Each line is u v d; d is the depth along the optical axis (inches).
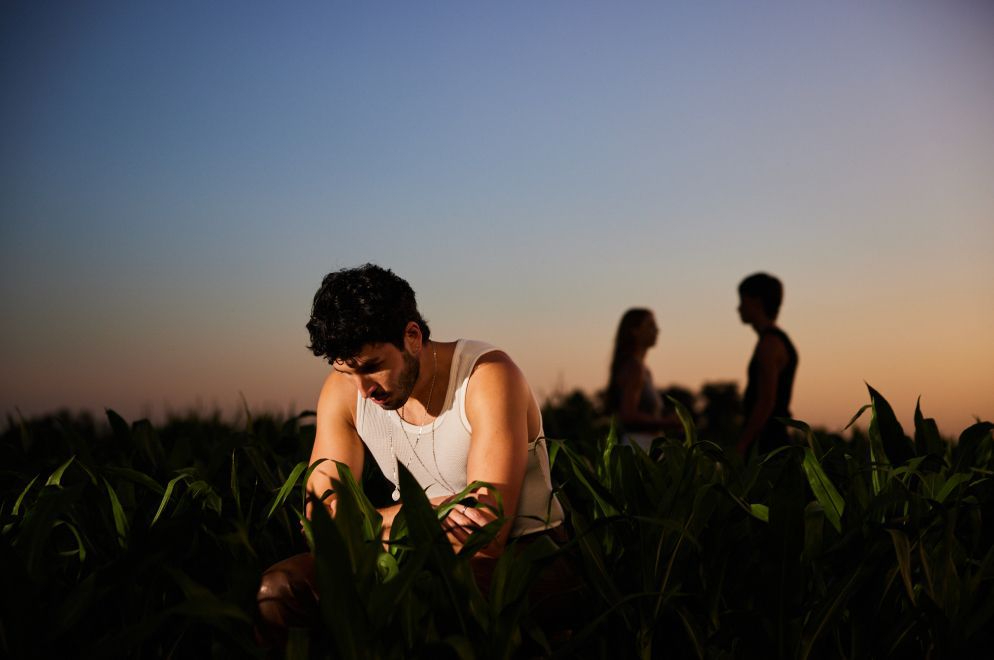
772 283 188.9
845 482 93.6
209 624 62.0
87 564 78.0
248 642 61.9
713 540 77.8
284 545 96.7
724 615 71.4
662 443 96.7
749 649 70.7
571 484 102.0
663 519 74.1
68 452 131.9
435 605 63.9
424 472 89.7
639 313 220.5
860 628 73.6
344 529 61.7
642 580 76.0
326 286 80.2
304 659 63.8
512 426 83.3
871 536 73.7
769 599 69.8
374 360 80.1
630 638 75.0
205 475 102.7
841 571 75.2
